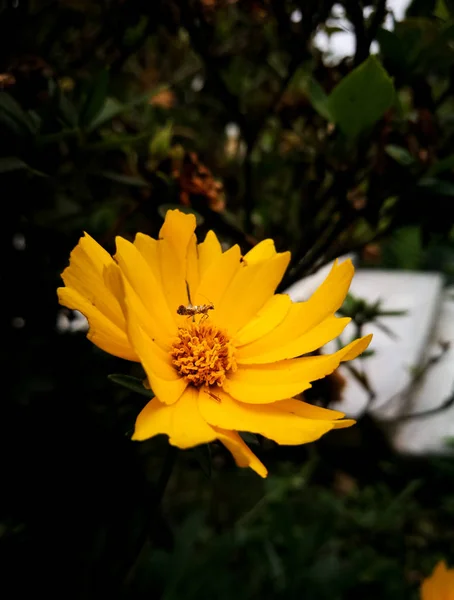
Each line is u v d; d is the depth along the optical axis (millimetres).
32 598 113
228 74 157
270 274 89
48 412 108
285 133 149
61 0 115
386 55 105
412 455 162
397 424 159
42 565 113
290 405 79
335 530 175
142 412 72
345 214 109
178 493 171
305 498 180
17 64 105
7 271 111
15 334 109
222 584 165
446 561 167
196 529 157
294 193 149
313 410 78
